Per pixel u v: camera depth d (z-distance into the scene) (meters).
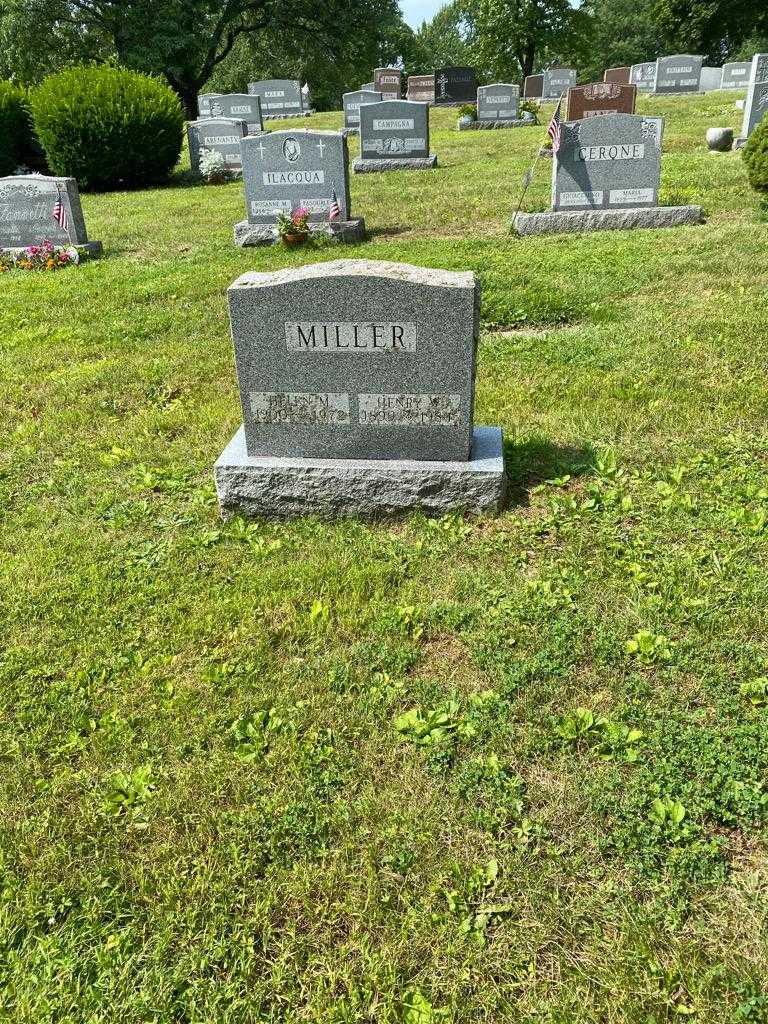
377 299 4.42
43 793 3.19
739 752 3.14
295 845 2.95
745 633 3.76
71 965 2.59
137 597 4.25
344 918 2.71
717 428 5.55
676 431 5.56
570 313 8.10
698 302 7.95
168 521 4.98
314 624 4.00
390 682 3.64
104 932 2.70
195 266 10.81
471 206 13.11
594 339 7.26
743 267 8.80
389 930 2.65
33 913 2.75
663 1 40.16
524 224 11.37
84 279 10.59
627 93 17.11
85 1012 2.48
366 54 41.31
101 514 5.11
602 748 3.22
